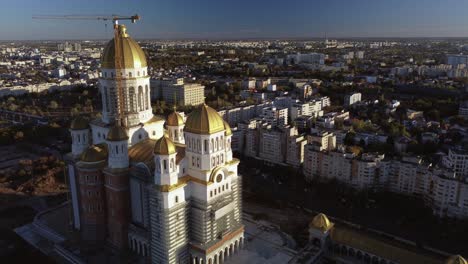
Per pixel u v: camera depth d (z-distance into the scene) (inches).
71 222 5861.2
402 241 5669.3
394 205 6707.7
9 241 5654.5
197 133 4515.3
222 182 4763.8
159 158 4360.2
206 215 4621.1
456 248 5477.4
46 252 5369.1
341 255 5221.5
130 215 5088.6
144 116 5467.5
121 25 5196.9
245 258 5036.9
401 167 7062.0
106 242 5305.1
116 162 4891.7
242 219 6151.6
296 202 6919.3
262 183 7755.9
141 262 4899.1
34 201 6924.2
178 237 4618.6
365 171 7066.9
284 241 5487.2
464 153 7273.6
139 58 5270.7
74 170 5467.5
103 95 5329.7
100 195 5123.0
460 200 6092.5
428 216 6289.4
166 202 4404.5
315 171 7819.9
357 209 6653.5
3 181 7726.4
